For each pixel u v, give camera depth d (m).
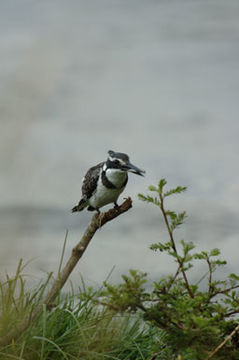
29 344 7.35
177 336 6.59
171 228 6.96
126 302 6.44
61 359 7.39
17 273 7.51
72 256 7.43
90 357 7.19
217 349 6.50
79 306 7.84
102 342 7.60
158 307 6.69
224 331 6.93
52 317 7.55
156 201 6.97
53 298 7.39
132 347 7.83
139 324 8.03
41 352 7.15
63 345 7.47
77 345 7.51
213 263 7.11
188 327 6.41
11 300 7.52
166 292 6.80
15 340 7.31
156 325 6.82
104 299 6.88
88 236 7.38
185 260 6.86
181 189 6.92
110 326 7.76
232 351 6.75
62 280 7.43
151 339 8.01
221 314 6.87
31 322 7.34
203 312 6.67
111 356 7.44
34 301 7.76
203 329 6.43
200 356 6.44
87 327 7.65
